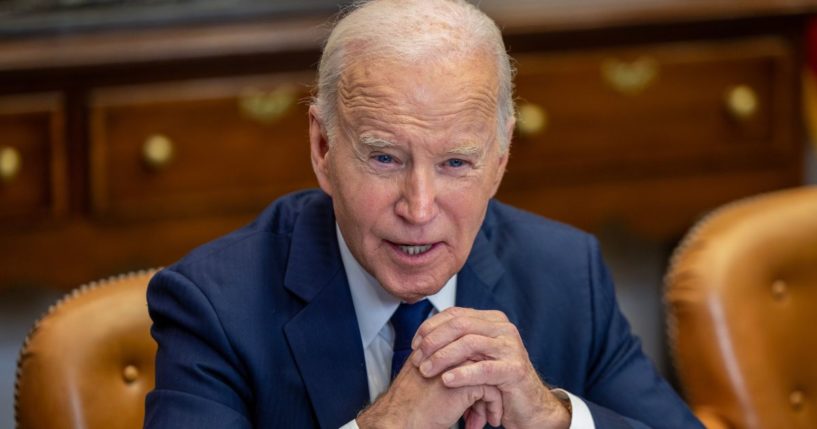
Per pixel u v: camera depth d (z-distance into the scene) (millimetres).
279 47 10031
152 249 10219
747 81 11125
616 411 6074
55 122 9844
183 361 5664
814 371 7086
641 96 10906
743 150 11266
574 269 6219
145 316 6391
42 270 10062
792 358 7031
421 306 5902
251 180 10266
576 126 10820
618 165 10992
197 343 5703
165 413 5574
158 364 5773
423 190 5180
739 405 6789
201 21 10125
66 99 9844
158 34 10000
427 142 5133
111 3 10086
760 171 11375
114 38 9938
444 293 5938
